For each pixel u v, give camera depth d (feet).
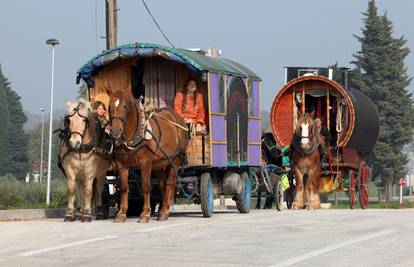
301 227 56.80
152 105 72.08
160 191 70.03
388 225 58.03
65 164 64.80
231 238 49.85
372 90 252.21
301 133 85.87
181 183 70.69
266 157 95.91
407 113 250.57
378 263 39.40
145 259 41.04
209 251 43.80
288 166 94.12
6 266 39.73
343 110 93.81
